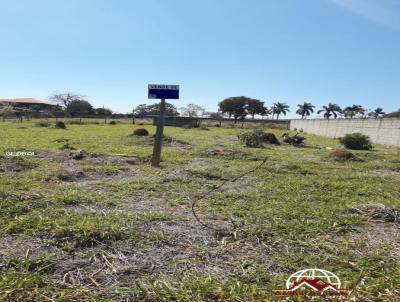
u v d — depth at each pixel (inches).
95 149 440.8
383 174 351.3
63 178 247.0
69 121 1369.3
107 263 114.5
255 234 144.1
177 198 203.9
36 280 100.8
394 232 159.5
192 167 322.3
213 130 1187.9
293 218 171.5
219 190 230.7
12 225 139.5
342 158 451.5
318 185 259.8
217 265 117.4
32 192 192.4
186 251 127.2
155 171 292.2
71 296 94.4
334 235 151.6
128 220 153.2
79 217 154.9
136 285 100.8
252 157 414.6
